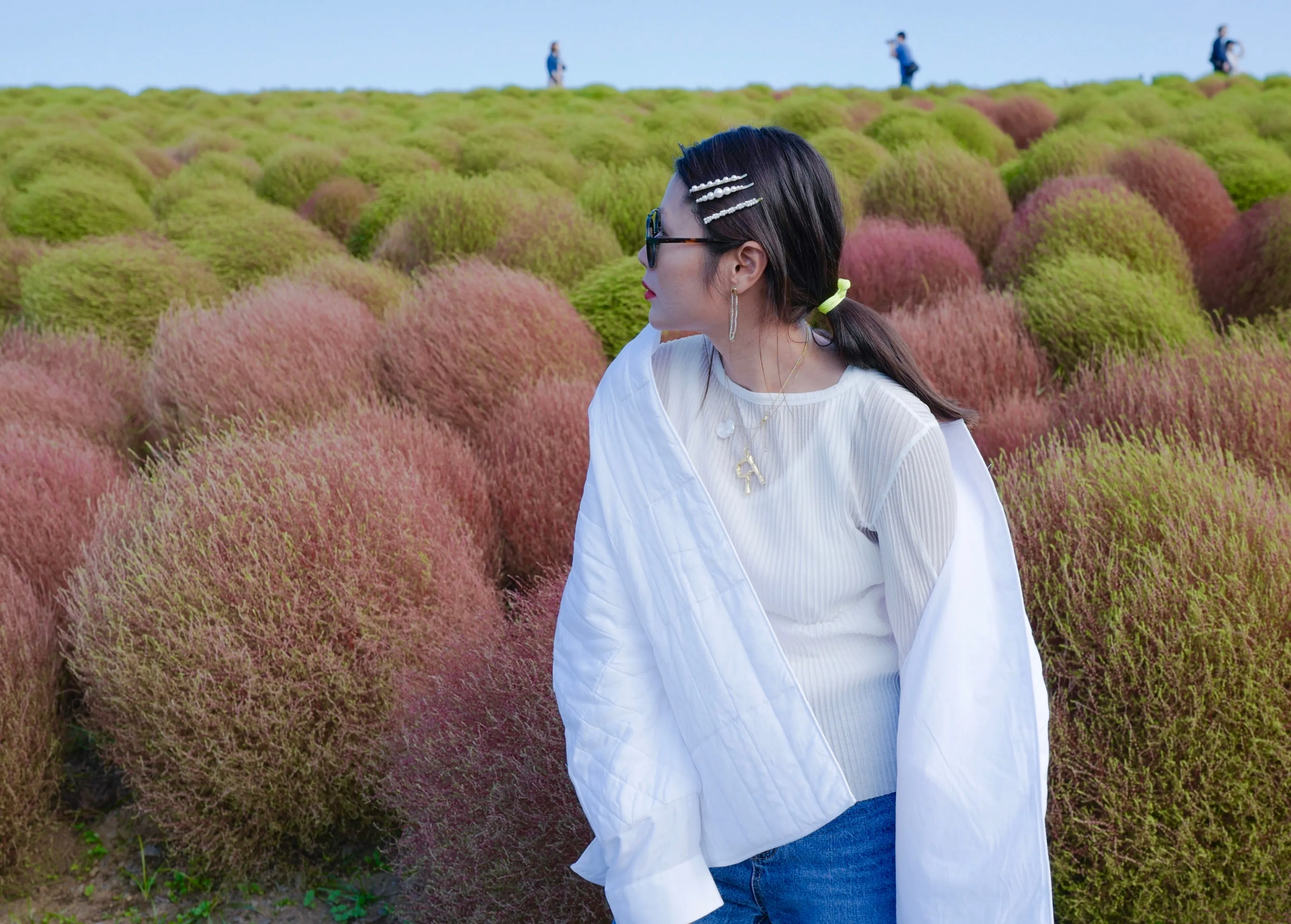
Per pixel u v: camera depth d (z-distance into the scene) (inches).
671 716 43.9
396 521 94.4
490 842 68.5
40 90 896.3
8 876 87.0
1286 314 162.4
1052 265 173.3
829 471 39.9
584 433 123.7
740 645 40.7
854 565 40.8
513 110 650.2
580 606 44.3
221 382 142.8
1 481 115.0
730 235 38.6
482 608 95.3
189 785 85.2
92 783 99.6
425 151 427.5
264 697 84.1
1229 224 227.9
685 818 42.8
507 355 149.5
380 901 85.7
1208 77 753.0
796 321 40.3
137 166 415.5
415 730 78.2
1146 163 240.7
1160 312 154.6
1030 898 39.8
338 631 86.6
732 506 41.5
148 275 209.0
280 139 537.0
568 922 67.1
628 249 252.7
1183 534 73.6
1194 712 64.0
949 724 38.8
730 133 39.9
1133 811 63.8
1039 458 102.3
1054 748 66.3
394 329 159.8
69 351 183.3
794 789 40.5
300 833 87.7
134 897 87.0
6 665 89.7
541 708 69.8
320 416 133.2
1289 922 63.4
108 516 106.0
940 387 141.6
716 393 42.9
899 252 192.5
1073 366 154.6
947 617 39.0
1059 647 72.1
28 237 291.7
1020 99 538.6
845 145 340.2
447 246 237.3
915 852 39.6
